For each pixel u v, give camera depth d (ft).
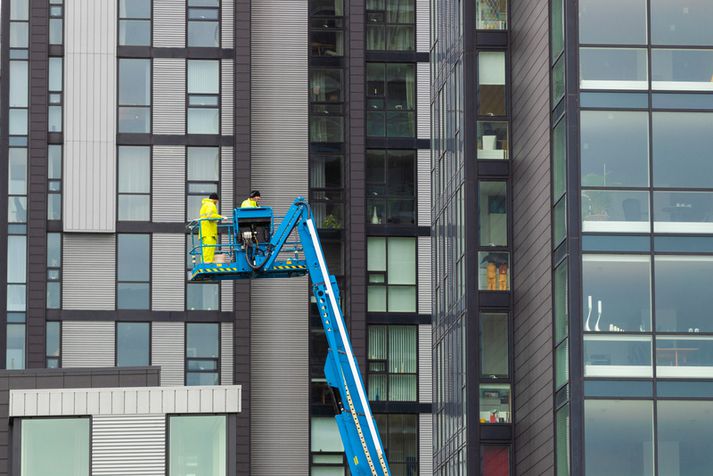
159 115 509.35
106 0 511.40
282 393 499.51
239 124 505.66
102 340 499.92
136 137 508.12
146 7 513.45
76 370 347.97
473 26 372.99
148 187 506.89
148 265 504.02
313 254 325.62
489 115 370.12
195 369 500.33
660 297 319.27
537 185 345.72
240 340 496.23
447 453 385.09
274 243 325.83
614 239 321.11
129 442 321.73
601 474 314.55
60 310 500.33
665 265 320.29
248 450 492.95
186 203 506.48
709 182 323.16
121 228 504.84
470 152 368.27
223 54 512.63
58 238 504.02
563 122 328.08
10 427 323.57
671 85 326.03
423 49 516.73
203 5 514.68
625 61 327.06
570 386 316.81
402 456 499.92
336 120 513.86
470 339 362.53
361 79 510.17
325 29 516.32
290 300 503.61
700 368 317.22
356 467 318.24
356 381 320.70
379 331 505.25
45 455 321.52
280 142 511.40
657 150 324.19
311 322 502.79
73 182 504.43
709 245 320.91
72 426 322.34
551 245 333.83
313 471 496.23
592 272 320.09
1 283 500.74
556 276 330.13
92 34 510.17
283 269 327.26
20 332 499.92
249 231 327.47
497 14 373.81
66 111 506.89
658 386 316.60
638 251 320.91
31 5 510.17
